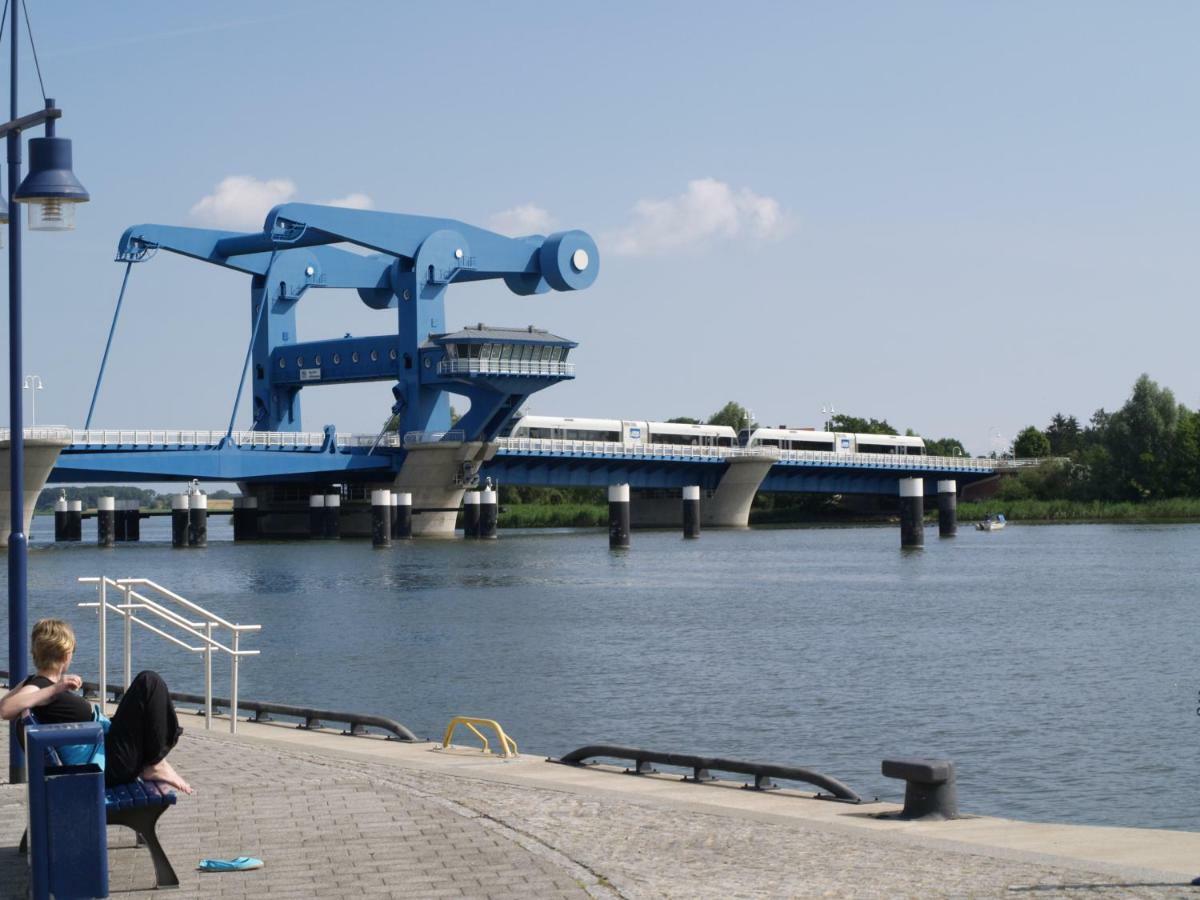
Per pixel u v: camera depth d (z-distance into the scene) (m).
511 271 135.25
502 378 137.25
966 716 38.53
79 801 11.60
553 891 12.09
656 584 87.75
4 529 118.94
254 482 153.88
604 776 20.55
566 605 74.06
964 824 16.16
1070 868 12.93
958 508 182.50
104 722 12.95
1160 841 14.98
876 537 152.25
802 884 12.44
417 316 135.25
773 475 176.00
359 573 98.94
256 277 143.75
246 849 13.94
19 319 18.69
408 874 12.77
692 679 46.28
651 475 164.38
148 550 135.38
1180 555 109.31
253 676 48.50
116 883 12.67
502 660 51.88
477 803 16.42
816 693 43.00
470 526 147.62
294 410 147.12
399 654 54.12
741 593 80.88
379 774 19.08
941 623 63.72
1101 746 33.78
